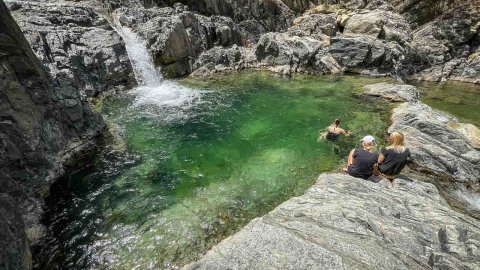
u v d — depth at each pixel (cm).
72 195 523
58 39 875
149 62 1112
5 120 462
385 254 325
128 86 1003
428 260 335
